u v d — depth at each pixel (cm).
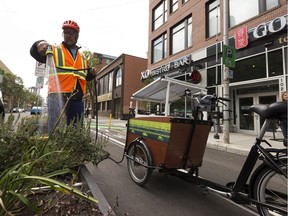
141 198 318
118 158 553
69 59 301
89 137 266
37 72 333
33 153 208
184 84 593
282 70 951
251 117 1127
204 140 340
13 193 146
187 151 325
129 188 352
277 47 970
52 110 273
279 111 220
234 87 1203
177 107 722
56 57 291
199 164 342
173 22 1747
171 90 643
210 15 1387
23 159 199
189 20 1602
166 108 590
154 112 695
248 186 243
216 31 1323
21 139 206
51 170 212
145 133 359
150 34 2111
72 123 266
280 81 949
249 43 1089
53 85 281
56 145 231
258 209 233
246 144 804
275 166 216
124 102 2730
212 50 1314
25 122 234
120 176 409
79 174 228
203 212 282
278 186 224
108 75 3500
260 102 1093
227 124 833
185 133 319
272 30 974
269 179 229
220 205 302
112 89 3145
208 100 320
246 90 1162
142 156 369
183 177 312
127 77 2773
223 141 842
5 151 190
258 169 235
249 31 1088
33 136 226
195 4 1495
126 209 283
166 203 304
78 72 304
